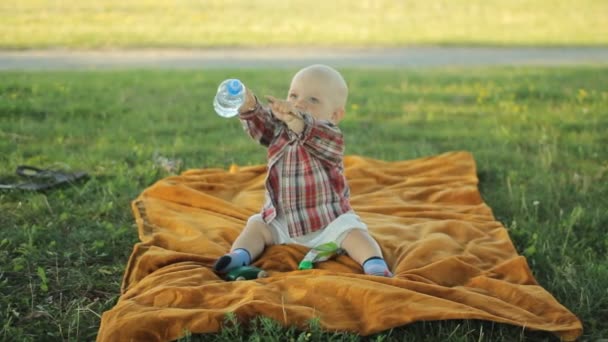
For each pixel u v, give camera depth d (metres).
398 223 4.68
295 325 3.22
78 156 6.21
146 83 9.85
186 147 6.66
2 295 3.70
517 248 4.50
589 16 20.81
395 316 3.27
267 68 12.32
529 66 12.44
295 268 3.94
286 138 4.09
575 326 3.32
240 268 3.82
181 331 3.17
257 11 20.73
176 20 18.70
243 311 3.22
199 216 4.71
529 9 22.08
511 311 3.42
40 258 4.14
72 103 8.29
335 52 14.76
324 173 4.07
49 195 5.23
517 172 5.95
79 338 3.35
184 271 3.74
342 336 3.20
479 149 6.77
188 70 11.43
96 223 4.71
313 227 4.05
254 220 4.18
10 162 5.93
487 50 15.30
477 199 5.18
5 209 4.95
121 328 3.15
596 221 4.81
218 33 16.84
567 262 4.15
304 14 20.44
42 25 16.98
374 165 5.95
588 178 5.62
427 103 8.87
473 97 9.18
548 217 5.00
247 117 4.02
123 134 7.09
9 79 9.69
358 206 5.02
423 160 6.05
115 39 15.51
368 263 3.86
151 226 4.57
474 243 4.30
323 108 4.17
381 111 8.38
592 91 9.21
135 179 5.69
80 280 3.91
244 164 6.29
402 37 16.89
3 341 3.28
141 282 3.66
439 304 3.34
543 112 8.22
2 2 20.27
